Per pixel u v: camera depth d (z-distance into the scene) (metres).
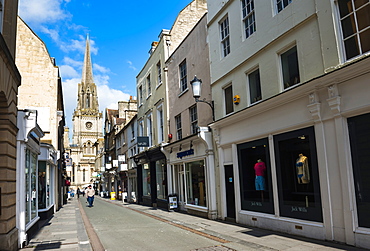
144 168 22.86
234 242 7.82
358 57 6.57
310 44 7.84
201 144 13.09
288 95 8.12
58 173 23.97
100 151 52.75
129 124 28.11
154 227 11.11
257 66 10.09
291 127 8.22
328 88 7.02
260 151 9.77
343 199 6.68
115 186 37.03
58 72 22.55
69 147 83.81
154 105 20.05
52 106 20.72
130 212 17.39
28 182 9.97
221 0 12.27
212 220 11.89
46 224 13.20
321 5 7.45
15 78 8.08
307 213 7.73
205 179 12.78
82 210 20.53
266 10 9.54
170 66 17.69
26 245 8.41
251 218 9.88
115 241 8.77
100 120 94.44
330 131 7.12
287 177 8.50
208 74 13.24
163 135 18.30
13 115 7.84
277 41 9.03
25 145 8.82
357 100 6.50
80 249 7.80
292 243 7.19
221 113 12.03
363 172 6.44
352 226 6.45
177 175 16.48
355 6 6.77
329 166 7.11
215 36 12.70
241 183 10.59
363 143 6.48
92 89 97.75
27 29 20.81
